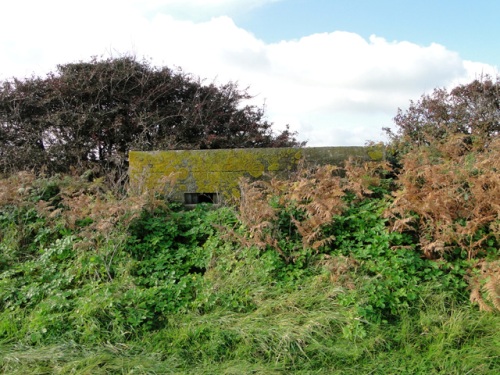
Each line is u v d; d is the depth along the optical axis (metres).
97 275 4.96
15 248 5.66
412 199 5.17
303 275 4.70
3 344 3.92
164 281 4.85
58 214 6.13
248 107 14.15
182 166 7.05
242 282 4.63
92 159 12.40
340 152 6.93
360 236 4.96
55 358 3.62
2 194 5.96
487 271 4.23
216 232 5.66
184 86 13.60
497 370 3.44
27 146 12.02
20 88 12.46
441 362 3.58
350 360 3.66
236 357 3.74
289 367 3.62
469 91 11.87
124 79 12.75
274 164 6.92
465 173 5.44
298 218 5.39
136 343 3.92
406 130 11.41
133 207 5.50
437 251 4.82
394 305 4.15
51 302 4.32
